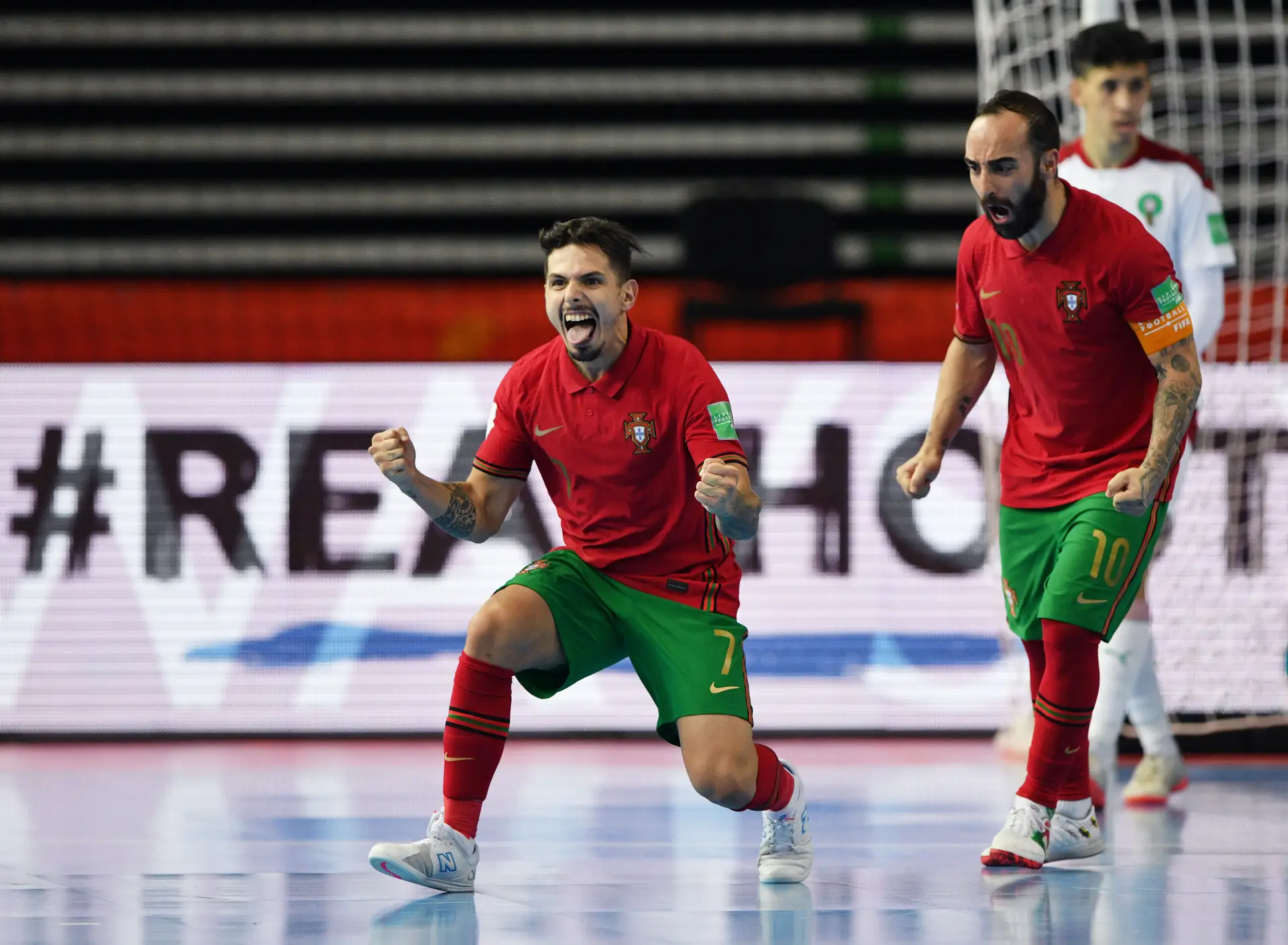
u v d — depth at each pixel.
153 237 36.75
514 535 26.75
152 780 21.33
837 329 30.48
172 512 26.72
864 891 12.81
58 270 36.44
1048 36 31.47
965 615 26.95
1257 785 22.11
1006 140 13.87
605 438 13.07
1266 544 26.52
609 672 26.69
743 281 31.92
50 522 26.64
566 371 13.24
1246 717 26.56
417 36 38.22
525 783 21.09
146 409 26.81
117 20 37.62
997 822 17.38
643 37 38.53
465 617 26.73
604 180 37.88
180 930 10.93
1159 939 10.66
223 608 26.69
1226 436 26.42
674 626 13.04
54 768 22.88
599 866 14.16
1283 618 26.53
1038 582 15.11
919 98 38.28
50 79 37.38
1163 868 14.20
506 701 12.88
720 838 15.98
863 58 38.53
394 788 20.38
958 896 12.55
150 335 28.12
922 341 29.94
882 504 26.95
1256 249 35.34
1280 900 12.39
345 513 26.80
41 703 26.47
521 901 12.21
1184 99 36.62
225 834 16.19
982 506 27.00
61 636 26.55
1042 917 11.56
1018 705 26.05
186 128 37.53
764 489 26.89
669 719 13.03
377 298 28.52
